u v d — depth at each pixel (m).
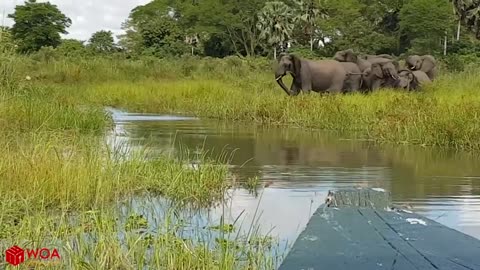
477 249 4.15
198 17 68.62
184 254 4.59
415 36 62.72
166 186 7.34
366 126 15.10
